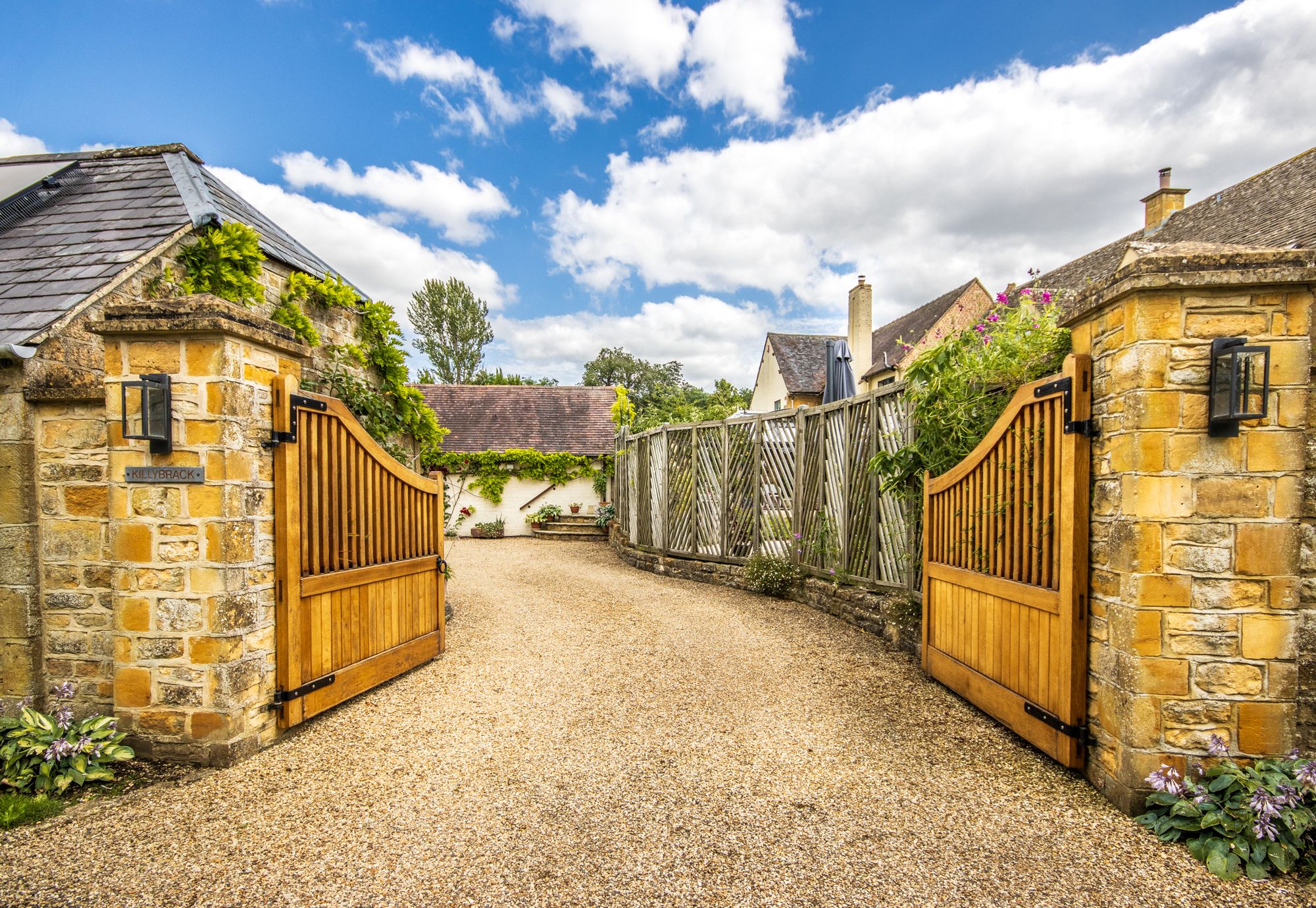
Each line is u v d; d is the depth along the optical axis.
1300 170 10.31
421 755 2.97
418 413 6.27
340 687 3.50
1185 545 2.27
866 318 19.39
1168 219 12.85
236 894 1.92
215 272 4.15
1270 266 2.21
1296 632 2.27
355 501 3.70
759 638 5.06
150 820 2.38
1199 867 2.02
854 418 5.59
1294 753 2.23
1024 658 2.99
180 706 2.84
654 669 4.29
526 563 9.95
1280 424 2.25
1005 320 3.94
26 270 3.64
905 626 4.56
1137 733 2.31
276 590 3.12
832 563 6.01
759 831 2.28
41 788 2.55
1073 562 2.61
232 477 2.82
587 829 2.30
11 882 1.98
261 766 2.84
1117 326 2.40
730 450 7.64
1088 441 2.61
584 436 16.09
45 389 3.02
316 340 4.93
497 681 4.06
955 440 3.98
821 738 3.13
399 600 4.14
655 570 8.73
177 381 2.79
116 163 5.28
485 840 2.23
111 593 3.07
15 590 3.06
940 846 2.17
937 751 2.97
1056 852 2.12
